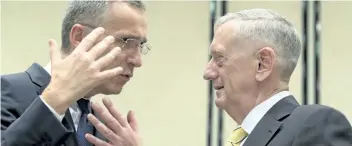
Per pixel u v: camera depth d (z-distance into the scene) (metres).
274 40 1.90
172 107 4.29
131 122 1.95
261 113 1.88
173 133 4.27
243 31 1.91
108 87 1.85
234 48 1.92
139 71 4.32
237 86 1.91
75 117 1.81
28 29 4.24
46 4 4.29
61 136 1.57
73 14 1.88
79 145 1.77
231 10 4.31
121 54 1.84
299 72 4.18
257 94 1.91
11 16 4.25
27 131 1.52
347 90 4.20
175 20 4.38
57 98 1.55
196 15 4.36
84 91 1.57
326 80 4.21
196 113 4.27
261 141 1.77
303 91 4.16
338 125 1.70
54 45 1.66
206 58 4.32
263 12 1.96
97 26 1.84
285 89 1.92
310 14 4.25
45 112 1.54
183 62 4.34
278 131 1.77
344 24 4.26
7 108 1.69
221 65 1.95
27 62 4.20
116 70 1.60
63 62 1.60
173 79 4.32
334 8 4.27
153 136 4.27
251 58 1.90
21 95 1.74
